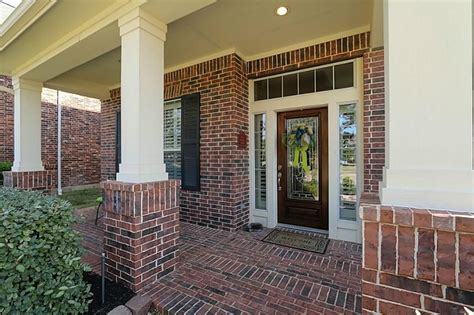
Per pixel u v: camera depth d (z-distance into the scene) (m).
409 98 1.26
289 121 4.12
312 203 3.95
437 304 1.12
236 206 3.97
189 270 2.61
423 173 1.23
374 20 2.55
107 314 1.85
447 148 1.20
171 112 4.77
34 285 1.58
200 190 4.23
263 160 4.31
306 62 3.65
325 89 3.68
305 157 4.00
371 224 1.24
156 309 2.03
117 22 2.54
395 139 1.29
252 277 2.46
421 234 1.14
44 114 7.88
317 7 2.81
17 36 3.14
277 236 3.67
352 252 3.08
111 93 5.97
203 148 4.21
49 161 7.98
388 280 1.21
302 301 2.07
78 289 1.73
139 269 2.25
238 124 4.00
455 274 1.08
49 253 1.65
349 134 3.58
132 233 2.25
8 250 1.47
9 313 1.46
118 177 2.53
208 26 3.19
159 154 2.57
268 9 2.83
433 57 1.22
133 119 2.41
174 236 2.60
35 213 1.63
